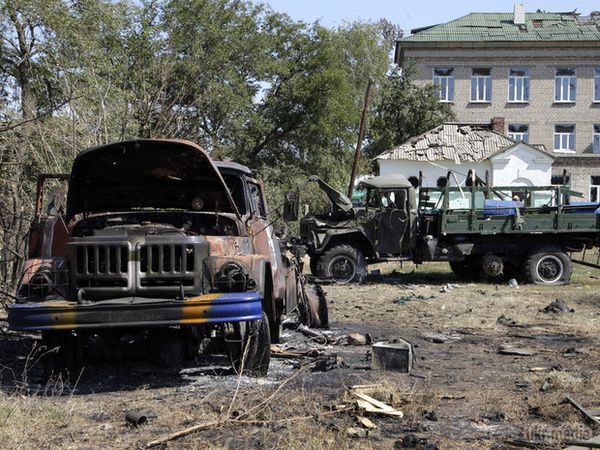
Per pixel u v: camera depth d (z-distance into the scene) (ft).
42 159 34.12
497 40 144.46
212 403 17.88
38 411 16.79
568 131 145.69
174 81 67.97
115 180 22.76
